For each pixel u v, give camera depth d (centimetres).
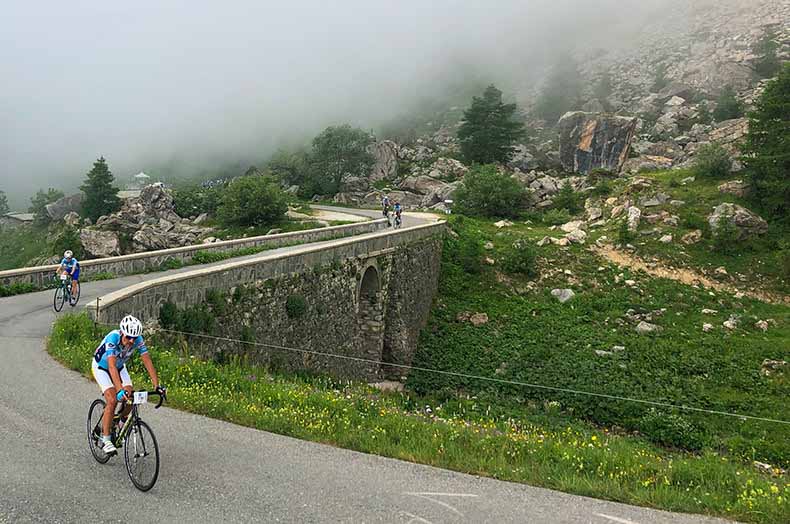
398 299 3128
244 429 905
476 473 793
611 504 707
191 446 808
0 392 988
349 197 8338
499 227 5219
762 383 2566
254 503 635
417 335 3409
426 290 3691
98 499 625
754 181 4369
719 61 11888
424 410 1805
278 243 3394
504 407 2331
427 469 792
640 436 2145
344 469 764
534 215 5572
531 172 7350
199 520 587
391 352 3086
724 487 832
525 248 4116
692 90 11231
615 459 909
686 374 2694
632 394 2459
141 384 1052
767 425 2175
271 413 973
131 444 664
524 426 1717
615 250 4194
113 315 1328
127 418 695
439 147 10975
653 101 11475
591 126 7206
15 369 1134
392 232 3081
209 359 1473
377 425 997
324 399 1122
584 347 3059
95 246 6203
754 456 1884
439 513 643
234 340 1562
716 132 6919
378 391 2145
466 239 4625
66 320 1406
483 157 8456
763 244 4003
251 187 6425
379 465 793
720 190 4591
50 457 734
